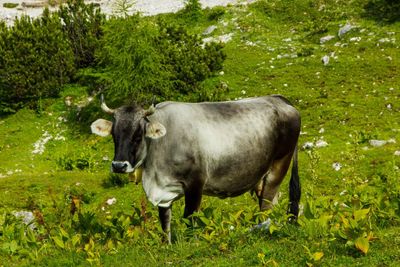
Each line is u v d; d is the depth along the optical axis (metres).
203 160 10.48
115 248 10.48
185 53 31.83
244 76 31.97
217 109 10.95
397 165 19.42
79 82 34.09
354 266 7.87
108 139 28.44
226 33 38.12
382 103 26.47
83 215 11.87
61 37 34.53
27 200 20.50
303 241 8.91
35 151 28.88
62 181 22.22
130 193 20.52
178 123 10.33
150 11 43.59
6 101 32.97
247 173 11.13
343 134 23.97
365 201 10.15
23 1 48.16
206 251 9.33
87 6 36.75
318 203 10.19
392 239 8.64
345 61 31.36
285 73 31.50
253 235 9.65
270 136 11.36
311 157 13.23
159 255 9.66
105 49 31.62
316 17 38.09
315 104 27.70
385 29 33.91
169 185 10.40
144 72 28.77
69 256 10.29
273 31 37.62
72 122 31.11
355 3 37.78
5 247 11.02
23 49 33.31
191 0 41.59
